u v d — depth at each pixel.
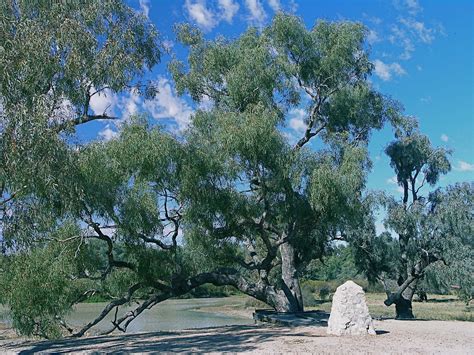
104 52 16.28
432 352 13.12
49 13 15.72
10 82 13.62
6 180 13.48
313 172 20.19
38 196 14.24
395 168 33.78
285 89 23.88
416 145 32.78
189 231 21.16
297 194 21.05
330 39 25.62
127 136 18.88
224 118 20.78
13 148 12.95
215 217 20.67
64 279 18.06
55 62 14.71
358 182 20.62
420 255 32.06
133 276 22.30
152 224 19.52
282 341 15.25
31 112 13.46
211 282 24.08
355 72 26.33
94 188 17.14
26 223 14.12
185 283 23.12
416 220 31.16
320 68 25.33
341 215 21.38
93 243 20.08
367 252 33.44
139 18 18.23
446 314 37.66
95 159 17.12
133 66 17.59
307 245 27.30
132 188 18.88
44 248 18.16
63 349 15.28
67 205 15.24
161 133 19.31
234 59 24.58
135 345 15.69
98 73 16.09
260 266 23.48
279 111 23.75
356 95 25.89
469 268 30.19
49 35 14.98
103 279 20.73
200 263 23.12
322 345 14.25
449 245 31.12
